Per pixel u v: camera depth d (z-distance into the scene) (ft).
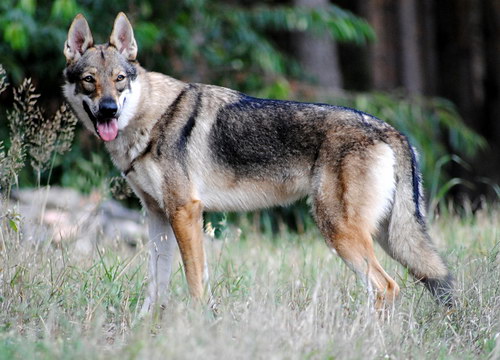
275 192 40.45
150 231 41.04
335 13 85.71
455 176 106.93
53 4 74.49
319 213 38.55
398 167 38.96
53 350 28.84
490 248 44.98
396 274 40.29
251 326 30.30
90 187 69.15
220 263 45.44
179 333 29.01
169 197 38.96
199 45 85.20
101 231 49.65
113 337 33.47
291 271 42.70
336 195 38.11
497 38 109.50
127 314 35.70
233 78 84.94
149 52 81.51
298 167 39.55
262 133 39.86
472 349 33.27
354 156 38.17
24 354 28.37
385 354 31.07
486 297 37.35
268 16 85.10
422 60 113.19
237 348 29.04
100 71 39.34
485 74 110.73
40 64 78.89
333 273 41.65
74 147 74.64
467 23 110.93
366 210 38.09
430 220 57.62
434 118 88.28
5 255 38.09
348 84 108.06
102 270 41.96
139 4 79.82
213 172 40.14
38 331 33.24
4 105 78.48
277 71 84.43
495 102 109.60
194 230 38.88
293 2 94.32
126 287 38.09
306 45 95.86
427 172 84.74
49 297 36.04
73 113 42.57
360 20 85.92
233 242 53.47
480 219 59.57
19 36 69.97
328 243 38.40
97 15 78.28
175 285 41.06
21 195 61.93
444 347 32.86
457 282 38.27
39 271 38.29
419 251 38.75
